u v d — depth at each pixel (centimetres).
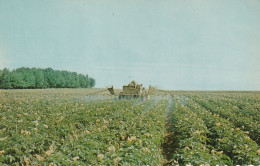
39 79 8694
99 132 1111
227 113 1922
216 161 770
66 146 879
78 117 1559
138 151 834
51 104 2391
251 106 2547
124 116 1608
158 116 1677
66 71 11262
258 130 1302
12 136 1027
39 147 995
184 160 784
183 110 1961
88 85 13225
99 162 752
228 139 1033
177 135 1242
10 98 3075
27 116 1534
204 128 1242
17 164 819
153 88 3538
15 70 8506
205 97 4225
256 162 788
